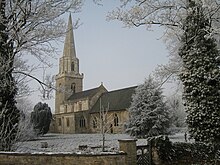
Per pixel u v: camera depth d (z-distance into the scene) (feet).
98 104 204.95
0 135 34.76
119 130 170.91
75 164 31.17
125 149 33.27
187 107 44.57
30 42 39.09
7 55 37.01
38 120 139.95
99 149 63.82
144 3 48.32
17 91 40.11
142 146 39.22
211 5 42.83
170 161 39.55
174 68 52.95
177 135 113.29
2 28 37.01
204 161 40.19
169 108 100.07
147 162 38.83
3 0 37.45
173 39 52.54
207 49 44.37
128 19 49.08
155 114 93.66
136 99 97.45
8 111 37.22
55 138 130.31
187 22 46.47
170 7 48.60
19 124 40.16
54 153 31.48
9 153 31.12
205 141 41.78
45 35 39.93
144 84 98.02
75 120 208.85
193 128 43.50
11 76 37.65
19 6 37.14
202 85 43.06
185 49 46.32
